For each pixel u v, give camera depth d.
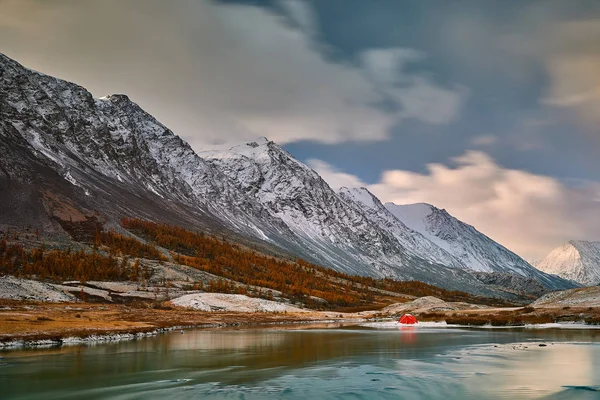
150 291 194.88
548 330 110.12
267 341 84.12
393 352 67.88
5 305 126.44
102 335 83.94
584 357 60.94
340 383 44.28
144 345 74.94
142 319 128.38
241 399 38.00
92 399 38.25
